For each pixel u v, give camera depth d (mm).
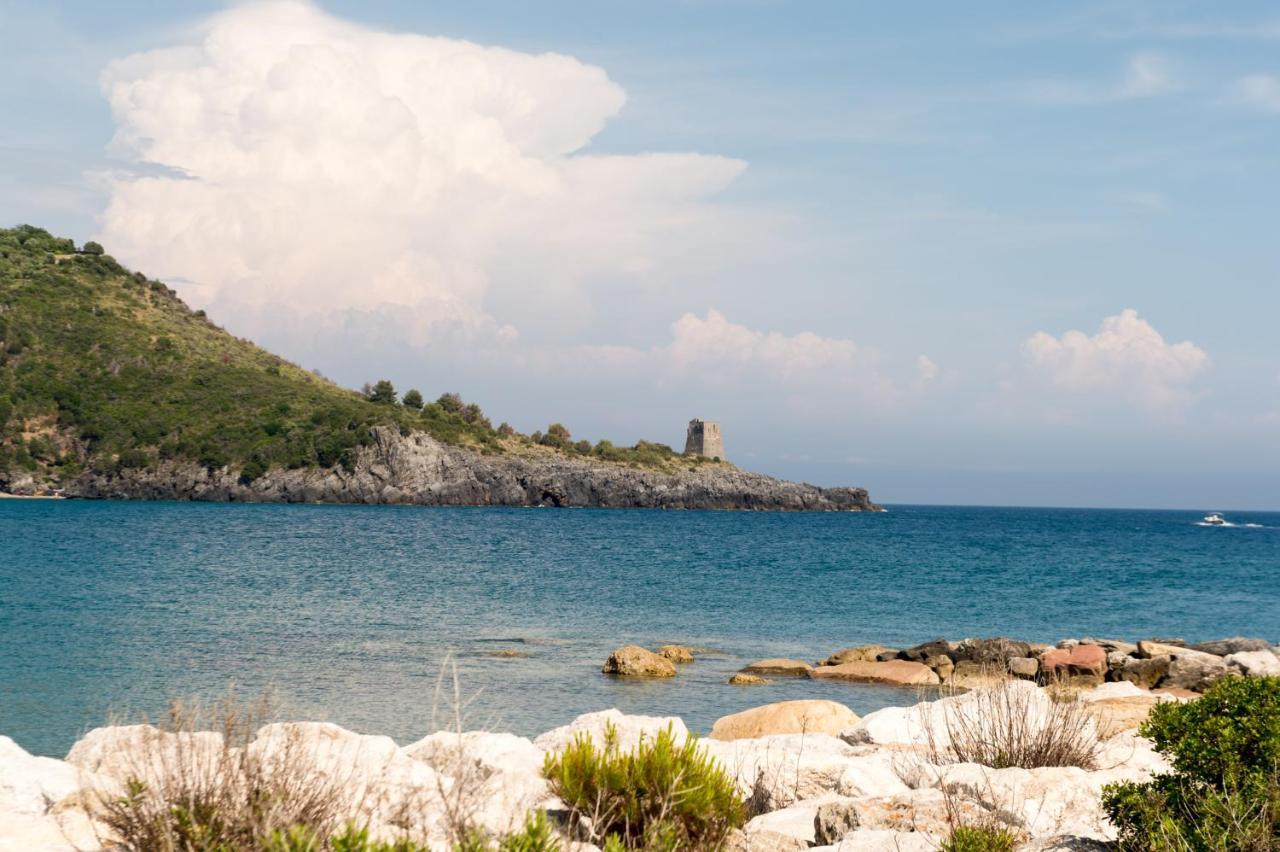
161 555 70625
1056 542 122312
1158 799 7691
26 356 192500
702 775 8109
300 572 60594
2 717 21219
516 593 51875
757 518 191000
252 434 188375
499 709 23188
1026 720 11984
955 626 43750
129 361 198375
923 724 13602
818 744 13297
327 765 7652
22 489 170375
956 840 7957
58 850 6672
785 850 8312
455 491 191500
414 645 32688
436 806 7492
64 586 48188
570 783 7980
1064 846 7961
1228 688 8156
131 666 27250
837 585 60156
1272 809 7086
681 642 36094
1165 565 84938
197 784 6406
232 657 29109
